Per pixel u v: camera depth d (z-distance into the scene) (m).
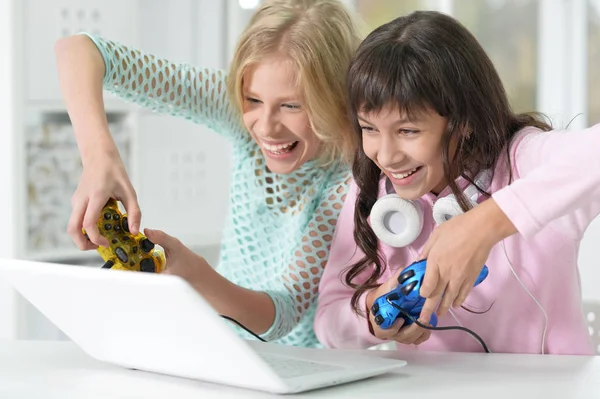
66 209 2.55
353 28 1.43
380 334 1.15
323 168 1.48
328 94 1.32
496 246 1.25
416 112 1.08
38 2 2.44
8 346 1.13
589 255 2.84
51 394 0.88
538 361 1.07
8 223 2.37
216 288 1.30
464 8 3.22
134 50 1.45
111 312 0.89
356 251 1.35
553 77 3.25
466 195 1.17
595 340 1.45
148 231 1.22
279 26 1.33
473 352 1.23
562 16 3.22
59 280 0.87
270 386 0.86
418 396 0.88
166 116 2.75
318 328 1.34
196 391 0.90
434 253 0.98
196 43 2.92
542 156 1.14
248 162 1.55
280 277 1.47
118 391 0.90
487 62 1.17
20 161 2.37
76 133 1.21
